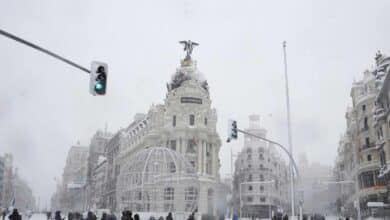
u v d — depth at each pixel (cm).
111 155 12975
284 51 4709
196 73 9681
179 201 5947
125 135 11856
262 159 12044
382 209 5653
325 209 13388
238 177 12275
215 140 9025
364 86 7688
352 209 9044
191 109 8856
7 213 6875
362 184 7344
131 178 5953
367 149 7219
